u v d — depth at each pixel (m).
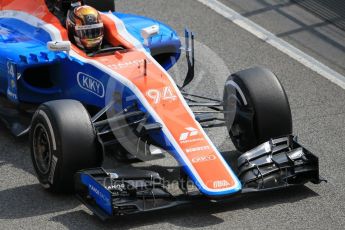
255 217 28.72
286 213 29.08
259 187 29.03
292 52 44.06
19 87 33.97
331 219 28.84
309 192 30.52
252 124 31.16
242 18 47.72
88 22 32.84
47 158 29.89
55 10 35.25
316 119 37.16
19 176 31.61
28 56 32.75
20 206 29.39
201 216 28.62
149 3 49.41
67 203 29.47
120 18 37.09
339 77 41.66
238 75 31.86
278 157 30.11
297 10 48.62
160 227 27.89
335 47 44.69
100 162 29.55
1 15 37.50
